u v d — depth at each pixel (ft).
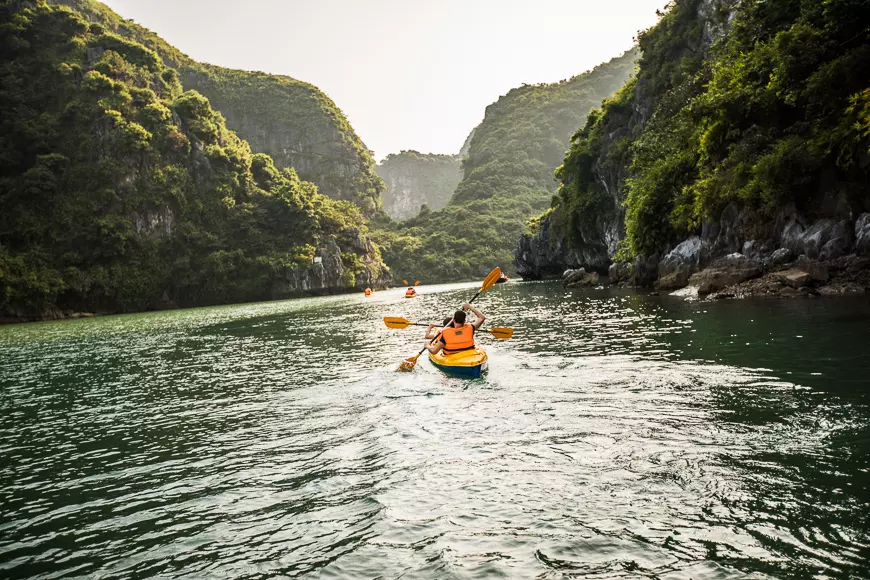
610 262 185.37
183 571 12.84
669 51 139.64
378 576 11.76
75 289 236.63
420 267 424.46
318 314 117.50
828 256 59.62
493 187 563.48
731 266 70.59
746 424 19.33
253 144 586.45
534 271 252.01
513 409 24.06
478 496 15.38
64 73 282.56
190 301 280.31
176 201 286.25
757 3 80.28
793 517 12.71
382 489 16.48
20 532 15.87
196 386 37.76
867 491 13.56
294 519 15.08
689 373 27.99
